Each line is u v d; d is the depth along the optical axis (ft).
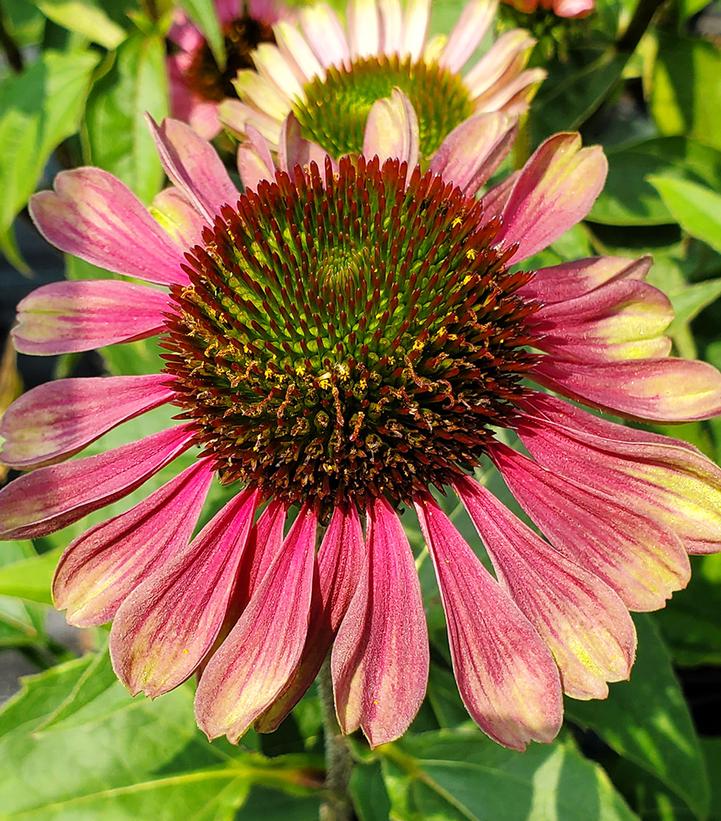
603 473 0.26
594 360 0.27
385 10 0.41
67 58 0.40
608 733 0.34
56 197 0.29
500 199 0.30
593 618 0.24
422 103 0.38
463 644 0.24
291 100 0.38
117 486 0.26
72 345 0.27
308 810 0.33
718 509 0.24
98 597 0.25
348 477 0.25
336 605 0.25
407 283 0.26
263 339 0.26
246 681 0.23
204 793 0.33
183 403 0.26
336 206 0.27
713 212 0.32
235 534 0.25
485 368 0.26
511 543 0.25
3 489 0.25
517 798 0.31
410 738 0.32
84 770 0.33
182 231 0.30
